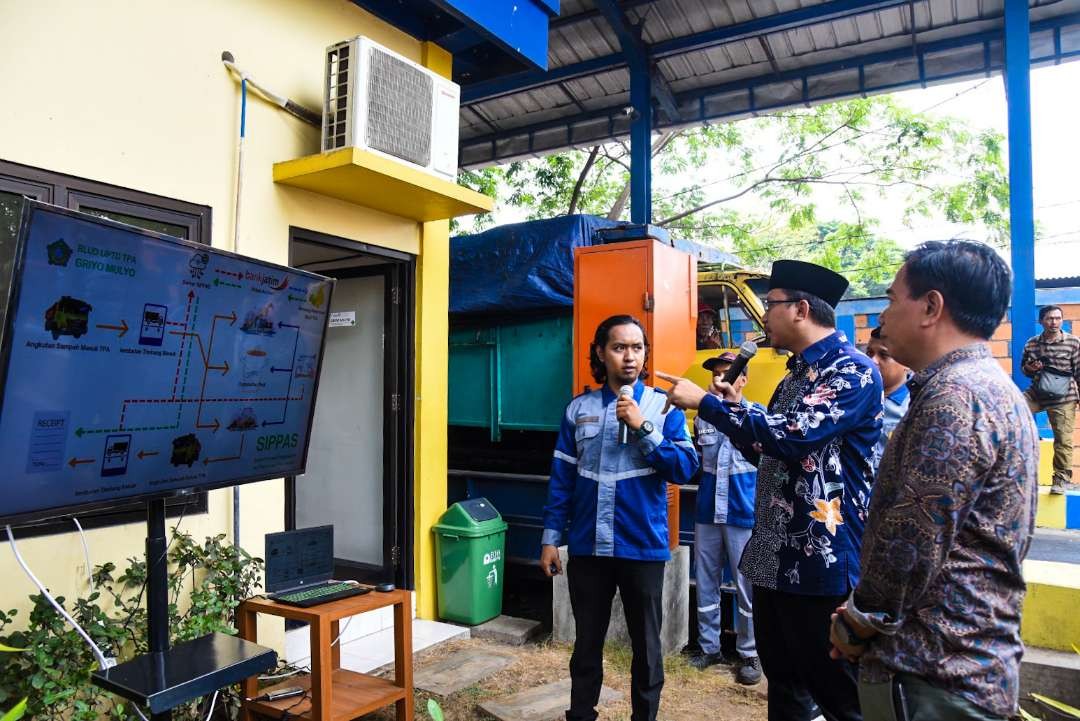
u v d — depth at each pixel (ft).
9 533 6.19
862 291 44.42
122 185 10.23
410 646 10.40
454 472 18.17
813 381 7.60
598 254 16.05
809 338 7.85
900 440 5.23
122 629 8.75
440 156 13.42
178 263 6.43
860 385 7.30
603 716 11.34
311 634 9.14
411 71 12.86
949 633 4.84
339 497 16.70
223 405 7.23
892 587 4.91
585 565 9.48
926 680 4.92
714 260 20.13
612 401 9.84
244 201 11.97
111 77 10.14
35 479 5.67
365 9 14.46
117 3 10.23
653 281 15.40
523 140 31.40
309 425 8.41
